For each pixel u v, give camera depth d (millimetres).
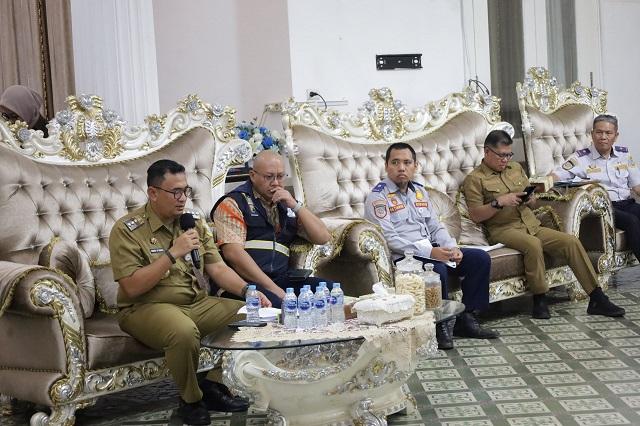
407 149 5809
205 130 5523
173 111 5414
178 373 4254
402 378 4051
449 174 6547
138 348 4387
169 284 4465
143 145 5250
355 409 3938
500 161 6344
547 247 6258
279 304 4645
